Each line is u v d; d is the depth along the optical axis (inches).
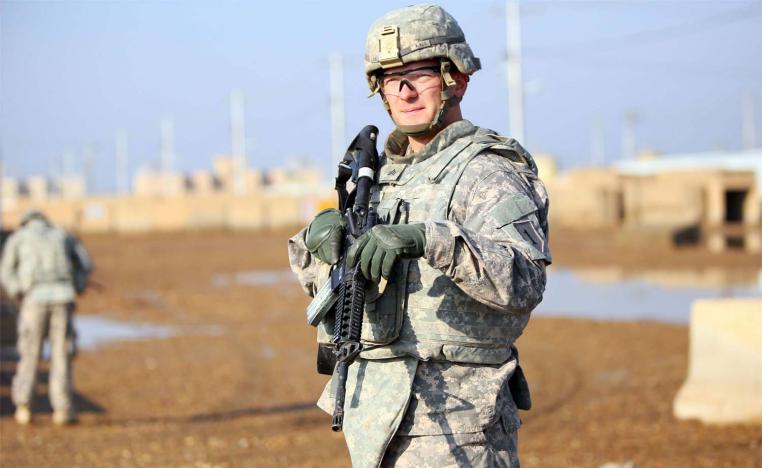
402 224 227.9
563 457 575.2
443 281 243.8
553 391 808.3
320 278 265.7
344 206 269.6
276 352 1064.2
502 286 222.7
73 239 731.4
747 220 3641.7
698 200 3319.4
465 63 255.0
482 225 238.1
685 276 1841.8
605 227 3494.1
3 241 1453.0
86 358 1038.4
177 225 4212.6
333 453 608.4
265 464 581.3
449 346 242.7
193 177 6486.2
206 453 613.3
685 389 682.2
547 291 1667.1
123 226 4239.7
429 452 241.6
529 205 240.1
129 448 631.8
